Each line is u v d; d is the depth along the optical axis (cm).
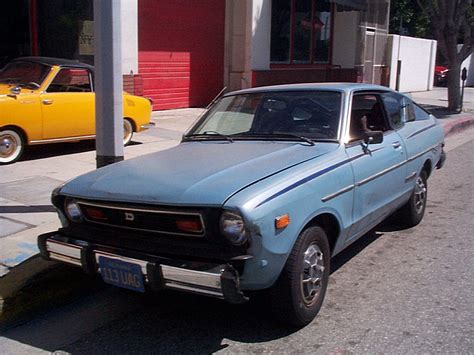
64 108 912
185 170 414
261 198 360
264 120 512
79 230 416
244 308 450
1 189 731
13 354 390
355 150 475
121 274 379
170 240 378
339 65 2145
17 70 945
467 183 905
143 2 1424
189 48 1588
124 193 389
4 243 543
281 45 1809
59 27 1317
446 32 1788
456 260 553
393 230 649
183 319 436
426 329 410
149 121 1091
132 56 1309
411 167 591
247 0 1605
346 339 396
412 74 2652
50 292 464
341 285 491
